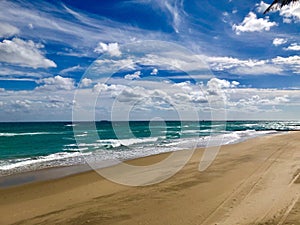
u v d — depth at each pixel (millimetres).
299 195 6109
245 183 7500
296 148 15617
